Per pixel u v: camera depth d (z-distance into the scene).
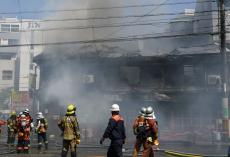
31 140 25.25
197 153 17.25
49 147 19.80
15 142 22.69
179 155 15.13
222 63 23.70
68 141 11.84
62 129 11.98
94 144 23.19
